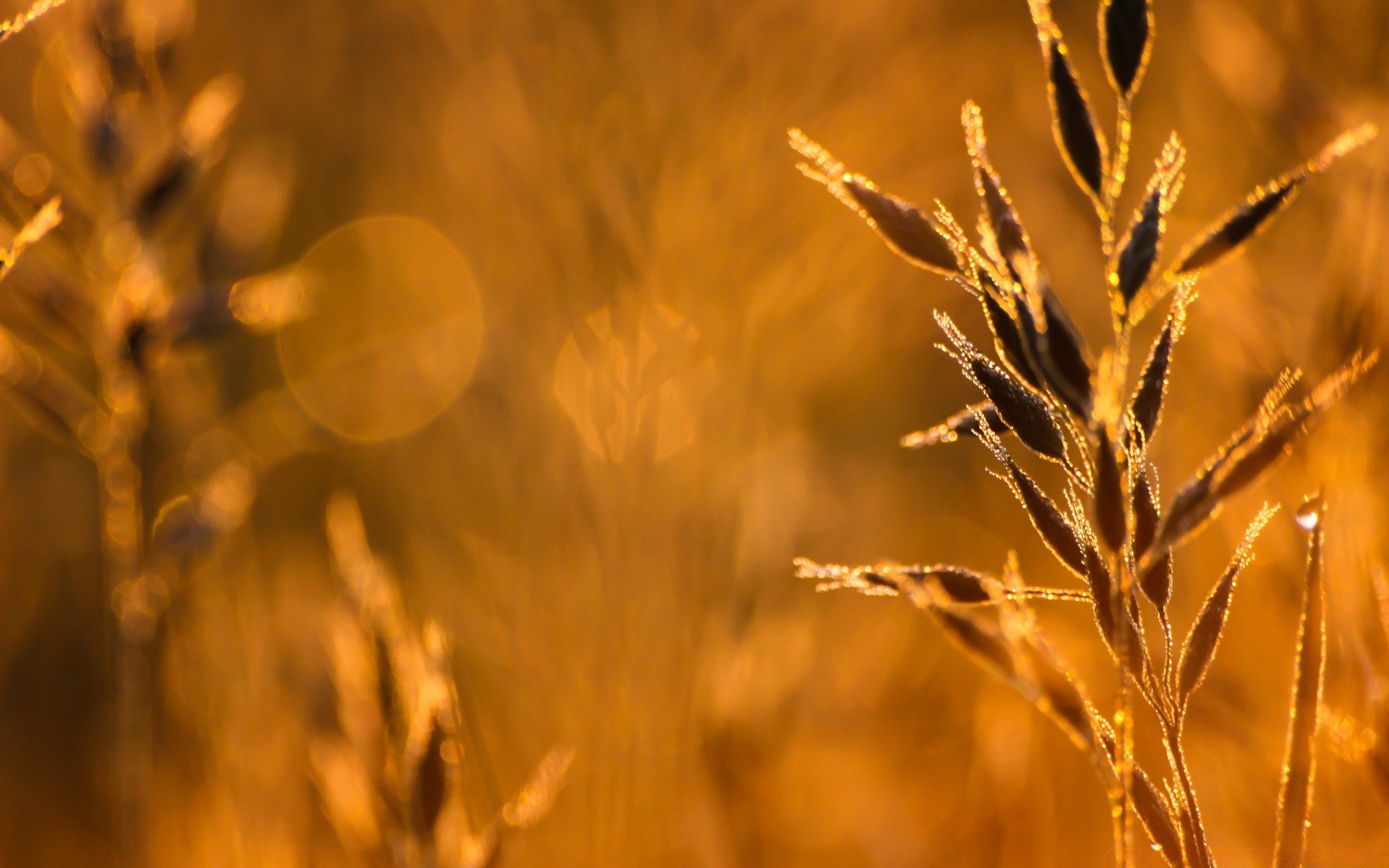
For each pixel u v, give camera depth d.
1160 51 0.40
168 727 0.35
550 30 0.39
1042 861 0.29
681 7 0.38
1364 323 0.22
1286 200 0.20
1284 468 0.23
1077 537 0.20
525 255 0.39
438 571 0.37
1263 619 0.26
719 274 0.38
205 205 0.33
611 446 0.35
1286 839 0.20
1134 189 0.37
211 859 0.30
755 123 0.38
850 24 0.39
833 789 0.32
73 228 0.24
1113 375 0.20
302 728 0.27
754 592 0.33
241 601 0.33
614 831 0.32
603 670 0.33
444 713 0.22
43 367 0.25
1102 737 0.20
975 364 0.20
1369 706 0.21
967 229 0.39
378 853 0.22
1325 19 0.29
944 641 0.37
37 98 0.35
